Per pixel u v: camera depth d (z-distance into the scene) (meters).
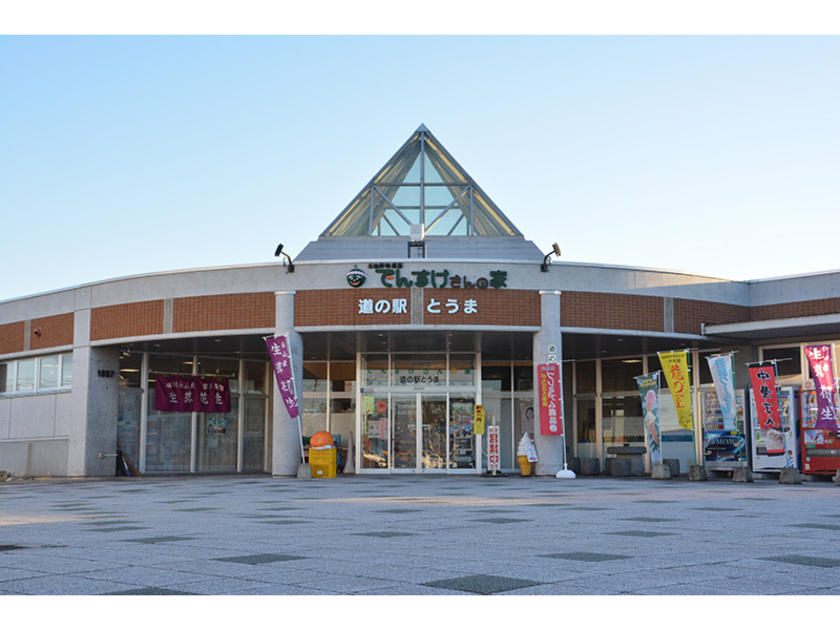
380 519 11.41
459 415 29.52
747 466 24.14
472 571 6.57
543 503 14.33
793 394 24.69
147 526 10.66
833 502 14.44
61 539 9.06
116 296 28.75
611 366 31.92
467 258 28.69
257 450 33.25
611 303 26.50
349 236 30.45
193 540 8.89
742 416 26.23
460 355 29.86
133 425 30.38
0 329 32.66
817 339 26.94
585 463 29.84
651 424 25.62
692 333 27.22
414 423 29.50
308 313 25.98
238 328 26.52
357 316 25.73
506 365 32.06
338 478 25.84
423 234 30.03
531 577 6.24
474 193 31.58
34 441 31.06
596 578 6.18
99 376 29.48
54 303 30.80
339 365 31.72
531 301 26.05
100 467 29.23
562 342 28.30
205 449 31.91
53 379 30.97
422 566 6.84
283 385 25.36
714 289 27.78
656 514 11.91
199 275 27.17
